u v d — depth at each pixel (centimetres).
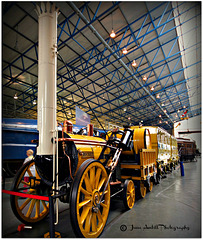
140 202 473
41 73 295
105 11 988
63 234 292
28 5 844
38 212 350
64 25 984
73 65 1370
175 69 1823
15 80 1350
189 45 1484
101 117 2680
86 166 267
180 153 2172
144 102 2580
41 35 305
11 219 377
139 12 1095
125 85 1841
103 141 405
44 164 284
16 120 909
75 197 241
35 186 325
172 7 1111
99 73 1578
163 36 1341
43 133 282
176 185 723
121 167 507
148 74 1838
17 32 959
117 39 1280
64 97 1850
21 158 901
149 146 599
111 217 367
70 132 340
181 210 406
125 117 2908
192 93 2645
